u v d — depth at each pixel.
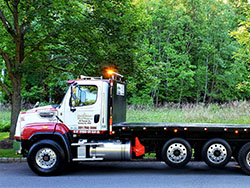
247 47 15.30
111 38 11.99
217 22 33.00
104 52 12.72
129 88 16.08
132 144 8.43
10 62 12.99
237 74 33.03
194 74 33.75
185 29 33.53
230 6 35.25
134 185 6.84
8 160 9.98
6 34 14.34
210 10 33.59
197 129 8.08
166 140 8.37
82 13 12.41
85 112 8.14
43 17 11.05
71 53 13.95
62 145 8.18
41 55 14.34
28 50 14.29
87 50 12.56
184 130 8.09
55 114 8.20
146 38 29.95
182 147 8.12
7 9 13.85
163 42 31.67
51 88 26.09
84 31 11.60
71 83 8.30
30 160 7.88
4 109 23.67
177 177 7.70
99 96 8.18
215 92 35.47
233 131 8.04
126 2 12.80
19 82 12.83
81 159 8.02
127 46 12.73
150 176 7.81
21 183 7.08
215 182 7.14
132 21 12.27
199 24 33.44
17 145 8.26
